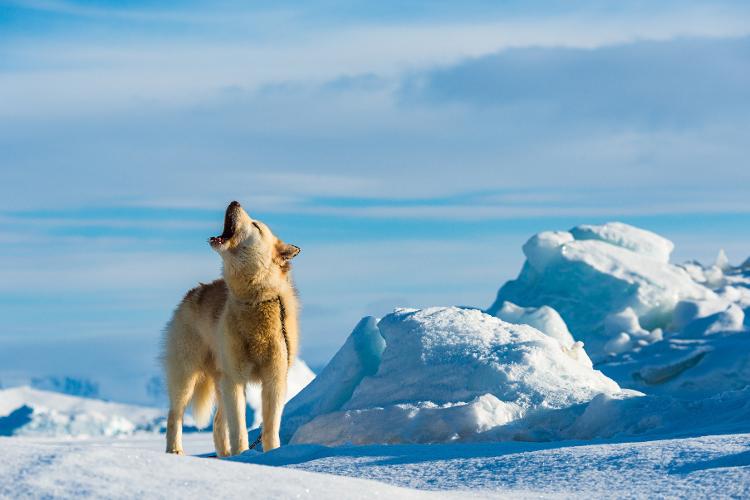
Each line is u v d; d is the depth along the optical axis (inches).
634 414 714.8
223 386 672.4
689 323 2092.8
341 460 548.1
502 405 764.0
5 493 268.1
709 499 355.3
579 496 384.8
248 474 320.2
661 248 2657.5
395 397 853.2
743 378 1540.4
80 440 1502.2
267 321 660.7
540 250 2559.1
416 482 466.3
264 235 654.5
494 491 418.6
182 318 745.6
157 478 297.4
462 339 890.1
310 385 1017.5
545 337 907.4
